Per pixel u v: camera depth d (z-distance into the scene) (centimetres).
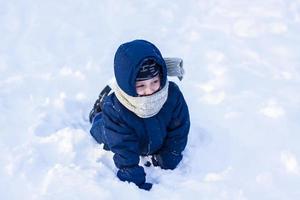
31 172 236
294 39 337
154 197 223
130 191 221
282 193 225
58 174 230
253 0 381
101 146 250
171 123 228
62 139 252
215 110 275
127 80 198
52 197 220
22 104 281
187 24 359
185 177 236
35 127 261
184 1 383
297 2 375
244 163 241
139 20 364
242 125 263
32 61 321
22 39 342
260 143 252
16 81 301
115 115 215
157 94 206
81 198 219
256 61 317
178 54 327
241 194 223
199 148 250
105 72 311
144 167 244
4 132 260
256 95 286
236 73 305
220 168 241
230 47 330
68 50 332
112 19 365
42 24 358
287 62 315
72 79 303
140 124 218
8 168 237
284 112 270
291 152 243
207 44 335
